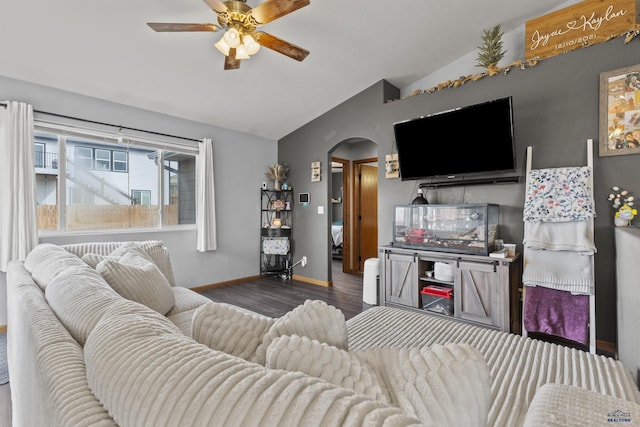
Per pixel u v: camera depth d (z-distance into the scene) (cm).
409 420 38
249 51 248
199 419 39
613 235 249
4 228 284
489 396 53
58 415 51
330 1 259
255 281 487
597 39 255
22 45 259
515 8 288
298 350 60
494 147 287
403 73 380
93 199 353
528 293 262
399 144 348
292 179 510
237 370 46
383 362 68
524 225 278
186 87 348
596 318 256
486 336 146
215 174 450
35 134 316
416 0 266
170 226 413
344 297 402
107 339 60
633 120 239
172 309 205
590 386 100
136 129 372
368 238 575
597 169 256
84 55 279
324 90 399
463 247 294
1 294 286
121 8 236
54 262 148
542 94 282
